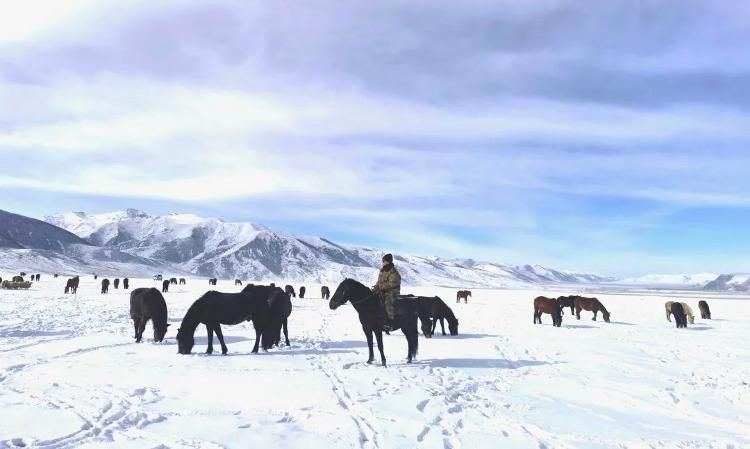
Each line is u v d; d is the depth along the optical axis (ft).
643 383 34.99
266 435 21.27
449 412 26.11
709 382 35.91
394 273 40.52
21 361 38.37
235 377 33.30
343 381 32.78
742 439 22.93
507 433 22.85
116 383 31.12
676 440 22.58
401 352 47.09
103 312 86.12
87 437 20.68
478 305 142.10
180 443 20.13
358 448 19.98
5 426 21.77
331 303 39.78
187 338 42.98
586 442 21.97
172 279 273.95
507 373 37.83
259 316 45.44
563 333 66.64
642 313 115.85
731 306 175.01
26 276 376.27
